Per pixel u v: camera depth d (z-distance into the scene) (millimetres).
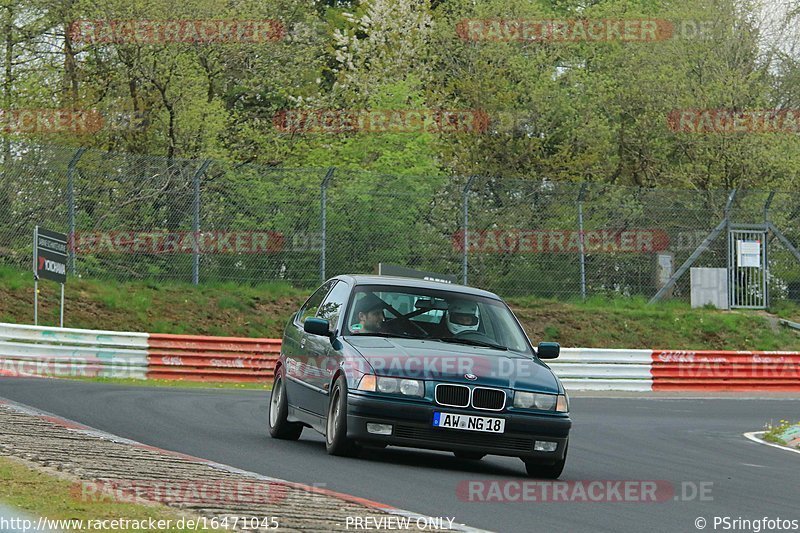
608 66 131125
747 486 34469
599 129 125688
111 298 88375
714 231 108438
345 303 36250
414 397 32062
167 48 111188
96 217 91188
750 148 123938
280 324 92188
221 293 93438
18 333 68938
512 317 37156
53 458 27250
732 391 87500
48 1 109000
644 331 102562
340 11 148250
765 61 130125
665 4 132750
